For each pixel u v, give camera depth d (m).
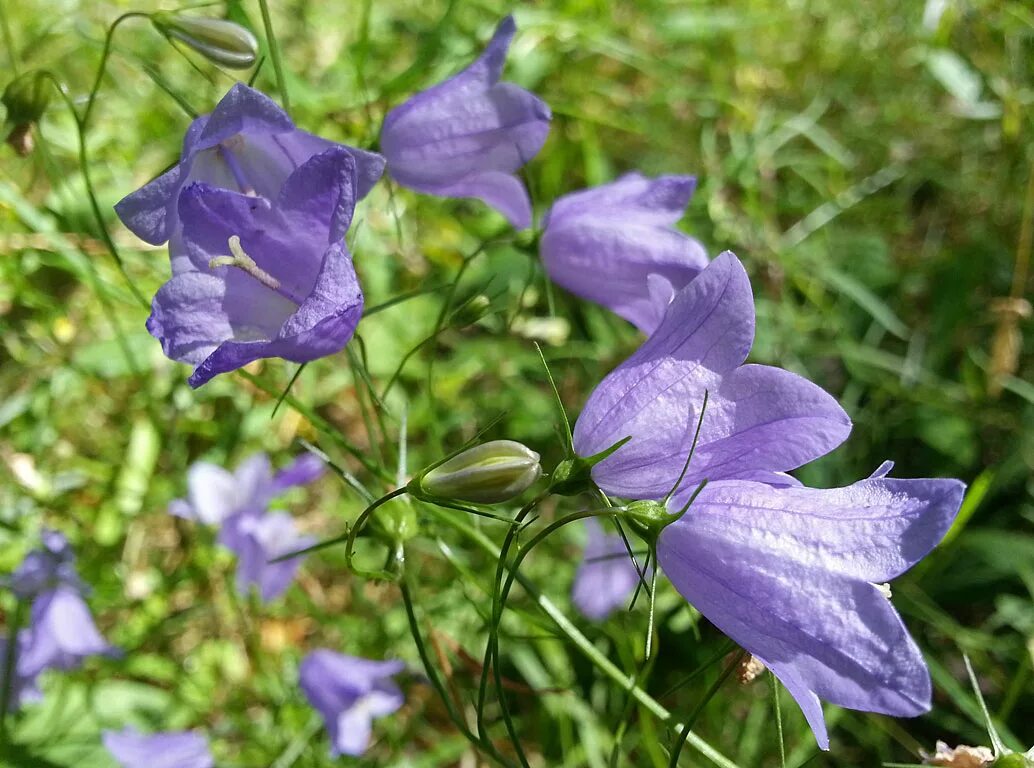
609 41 0.19
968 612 0.14
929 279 0.18
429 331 0.16
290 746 0.11
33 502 0.13
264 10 0.09
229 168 0.08
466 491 0.07
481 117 0.09
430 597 0.13
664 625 0.13
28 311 0.14
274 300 0.07
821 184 0.20
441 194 0.09
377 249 0.15
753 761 0.12
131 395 0.14
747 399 0.06
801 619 0.06
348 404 0.16
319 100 0.14
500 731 0.13
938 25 0.19
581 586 0.13
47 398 0.14
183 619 0.13
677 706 0.13
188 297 0.07
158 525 0.14
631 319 0.10
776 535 0.06
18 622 0.10
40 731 0.11
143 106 0.16
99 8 0.16
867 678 0.06
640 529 0.06
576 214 0.09
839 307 0.18
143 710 0.12
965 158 0.19
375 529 0.08
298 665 0.13
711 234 0.18
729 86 0.21
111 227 0.14
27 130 0.10
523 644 0.13
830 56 0.21
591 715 0.12
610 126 0.20
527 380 0.17
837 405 0.06
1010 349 0.15
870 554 0.06
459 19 0.19
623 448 0.07
